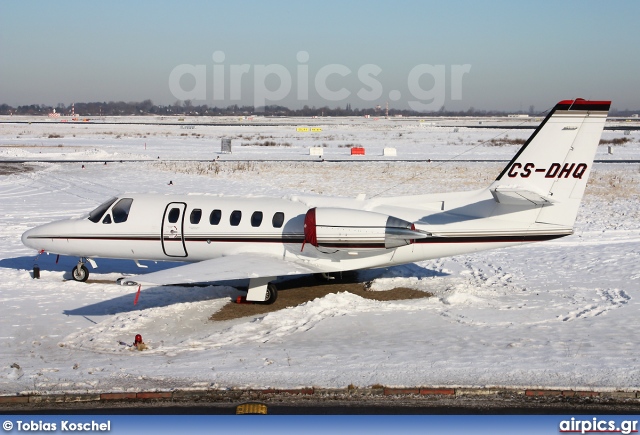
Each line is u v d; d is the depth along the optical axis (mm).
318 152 103500
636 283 29500
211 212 28734
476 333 22422
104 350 21031
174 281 23000
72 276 31141
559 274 31578
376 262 27797
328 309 25703
